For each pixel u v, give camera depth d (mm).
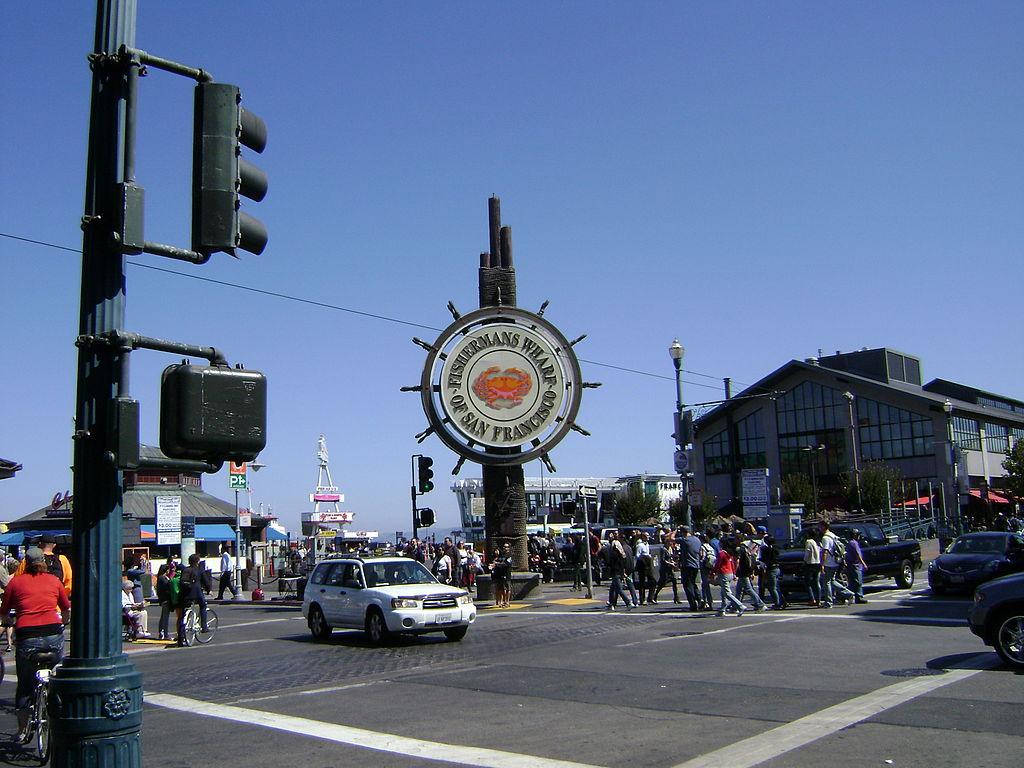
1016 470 61906
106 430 4742
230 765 8078
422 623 17219
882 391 67375
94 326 4906
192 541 34750
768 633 16406
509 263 31469
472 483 81062
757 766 7293
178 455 4887
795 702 9922
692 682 11539
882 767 7109
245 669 14555
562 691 11328
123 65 5016
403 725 9609
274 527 63219
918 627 16469
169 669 14883
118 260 5020
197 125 5102
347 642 18438
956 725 8414
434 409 29297
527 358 29609
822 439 69500
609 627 18750
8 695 12461
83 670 4680
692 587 21641
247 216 5176
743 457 73062
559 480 84500
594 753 8016
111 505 4828
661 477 92812
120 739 4684
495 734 8992
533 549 39219
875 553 25391
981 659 12250
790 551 24219
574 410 29734
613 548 23469
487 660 14531
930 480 64938
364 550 46281
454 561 30188
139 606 20172
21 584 9070
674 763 7555
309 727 9664
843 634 15836
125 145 5008
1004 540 23609
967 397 79375
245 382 5027
